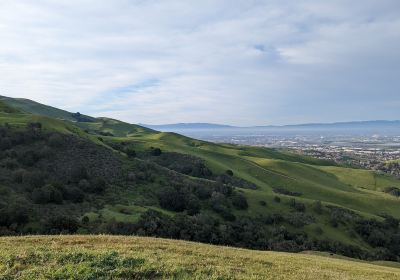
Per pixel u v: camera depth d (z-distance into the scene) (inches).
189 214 2847.0
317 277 759.7
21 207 2060.8
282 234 2901.1
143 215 2411.4
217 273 667.4
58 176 2819.9
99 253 699.4
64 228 2006.6
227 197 3383.4
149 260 689.0
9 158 2827.3
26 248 737.6
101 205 2559.1
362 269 997.8
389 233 3344.0
